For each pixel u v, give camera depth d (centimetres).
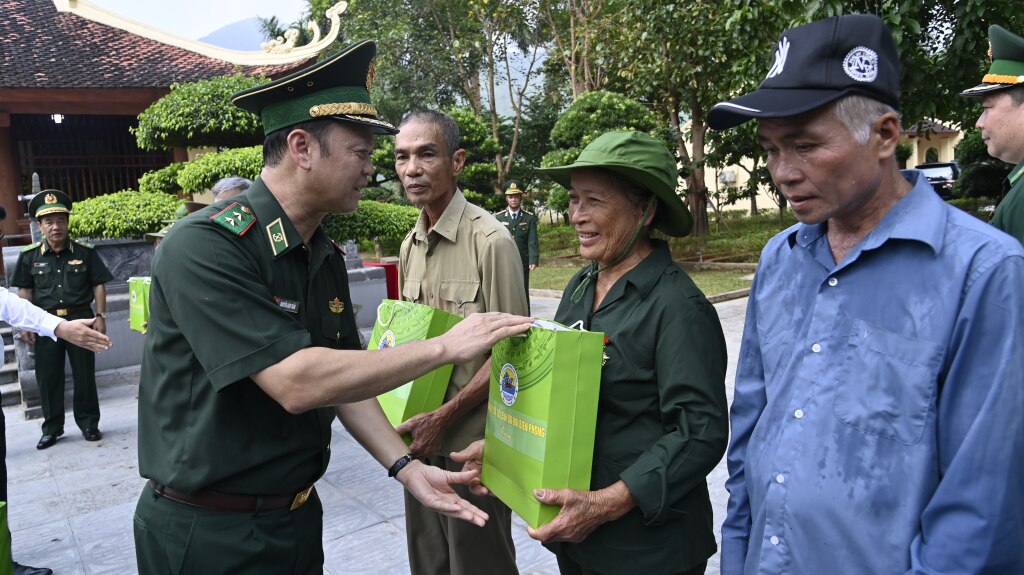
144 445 163
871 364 123
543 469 146
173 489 157
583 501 147
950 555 111
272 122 163
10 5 1141
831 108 118
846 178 120
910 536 117
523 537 323
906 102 537
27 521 375
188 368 154
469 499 233
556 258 1563
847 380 126
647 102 1572
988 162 1380
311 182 162
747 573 144
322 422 172
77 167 1223
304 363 144
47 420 510
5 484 318
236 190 471
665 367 156
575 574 182
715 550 174
